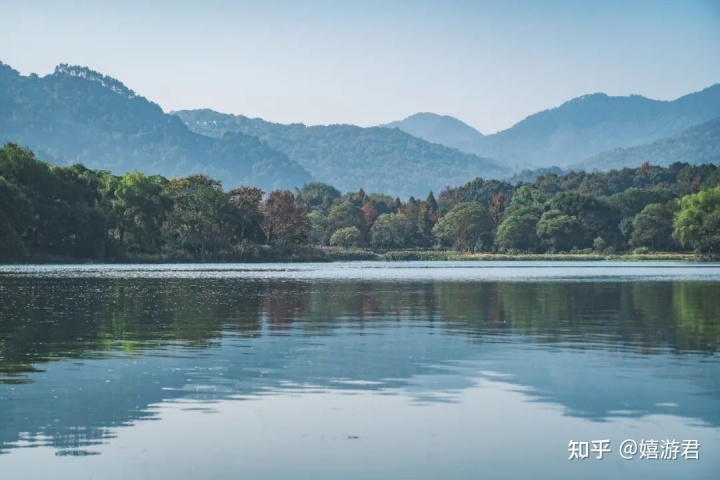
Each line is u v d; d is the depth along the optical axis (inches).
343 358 1182.9
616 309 1974.7
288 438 763.4
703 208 7086.6
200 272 4365.2
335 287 2970.0
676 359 1169.4
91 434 772.6
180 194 6584.6
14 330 1514.5
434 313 1886.1
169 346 1305.4
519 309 1982.0
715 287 2915.8
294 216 7130.9
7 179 5068.9
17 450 725.3
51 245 5369.1
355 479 661.3
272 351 1252.5
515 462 701.9
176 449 730.2
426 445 743.7
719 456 716.7
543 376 1037.2
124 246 5949.8
